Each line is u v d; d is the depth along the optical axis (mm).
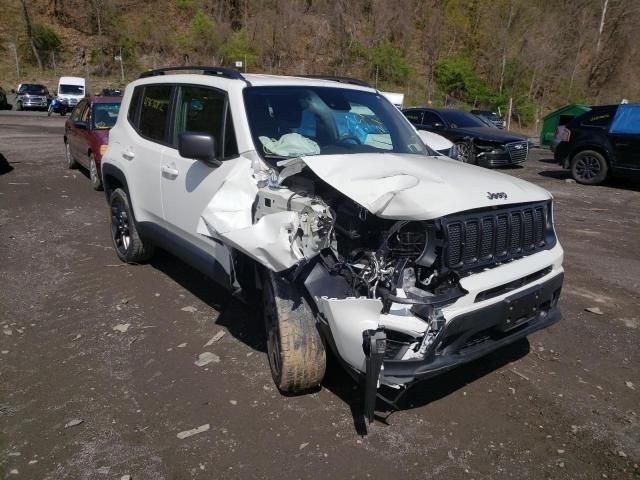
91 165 9609
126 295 5023
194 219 4223
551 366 3992
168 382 3629
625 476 2883
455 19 53469
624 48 53844
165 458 2918
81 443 3018
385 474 2844
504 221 3246
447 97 47188
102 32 47844
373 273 2906
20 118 27109
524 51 50312
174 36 48750
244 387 3586
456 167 3645
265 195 3412
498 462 2961
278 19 47594
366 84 5035
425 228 2912
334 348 3086
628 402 3559
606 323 4750
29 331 4305
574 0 53625
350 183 3049
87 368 3785
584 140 12188
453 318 2883
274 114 4023
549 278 3467
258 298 3922
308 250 2996
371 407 2834
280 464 2893
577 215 9031
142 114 5320
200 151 3697
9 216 7727
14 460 2873
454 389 3650
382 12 49562
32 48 44594
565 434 3215
